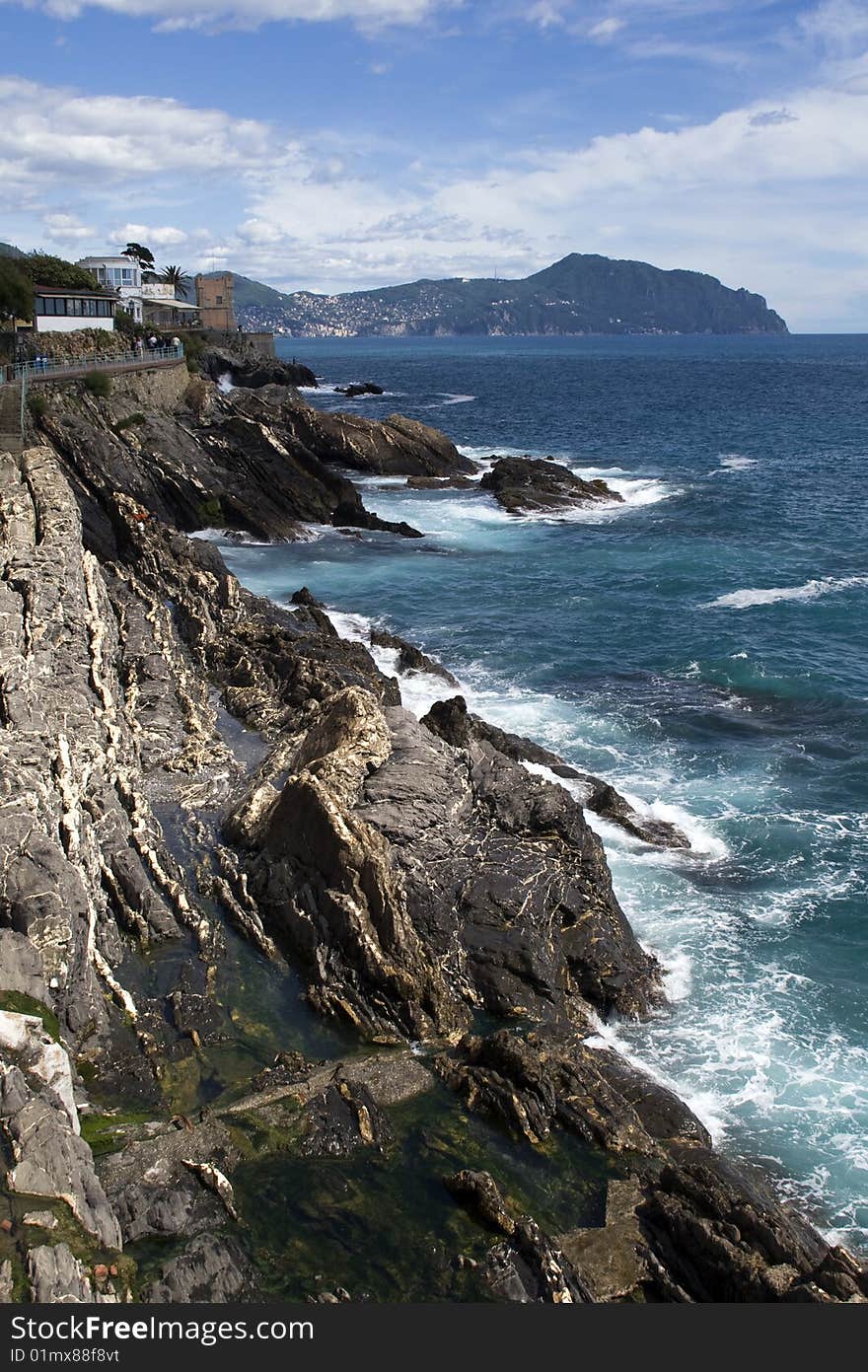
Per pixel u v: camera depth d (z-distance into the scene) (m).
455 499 77.62
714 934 26.67
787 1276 16.28
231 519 65.00
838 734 38.00
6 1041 17.66
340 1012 22.53
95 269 114.00
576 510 74.50
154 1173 17.50
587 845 27.91
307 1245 16.83
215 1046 21.31
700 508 75.12
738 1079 22.08
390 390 175.75
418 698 40.00
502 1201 17.66
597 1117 19.88
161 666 37.94
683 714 39.56
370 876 24.00
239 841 27.73
